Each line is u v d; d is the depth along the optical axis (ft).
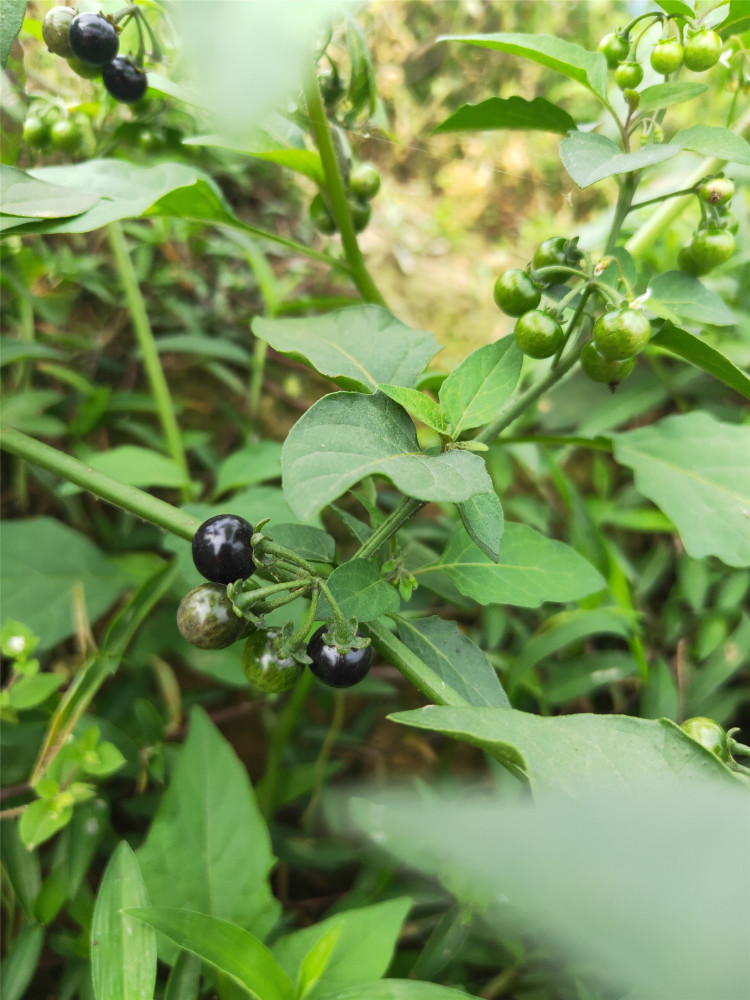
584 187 0.40
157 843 0.42
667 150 0.40
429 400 0.37
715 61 0.43
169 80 0.53
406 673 0.40
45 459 0.46
